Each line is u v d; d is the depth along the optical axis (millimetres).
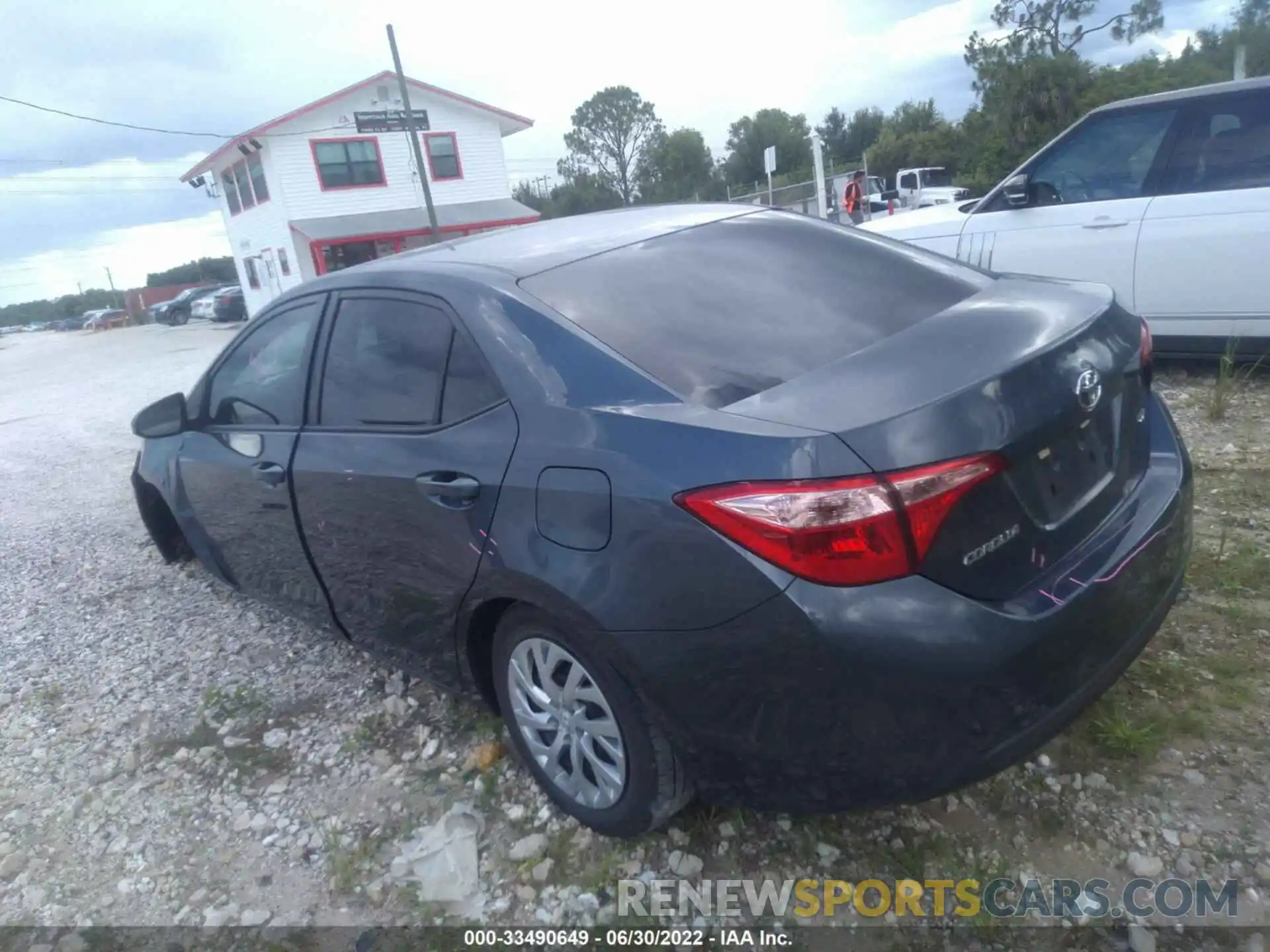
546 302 2758
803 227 3361
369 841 2928
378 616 3307
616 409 2418
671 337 2609
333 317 3408
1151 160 5844
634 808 2576
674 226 3297
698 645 2203
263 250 36281
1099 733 2840
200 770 3432
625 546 2285
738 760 2289
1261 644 3160
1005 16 33969
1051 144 6289
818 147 19688
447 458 2756
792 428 2125
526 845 2781
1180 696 2967
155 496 5191
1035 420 2211
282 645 4328
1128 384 2631
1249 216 5418
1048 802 2662
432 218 29625
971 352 2338
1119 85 30906
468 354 2820
